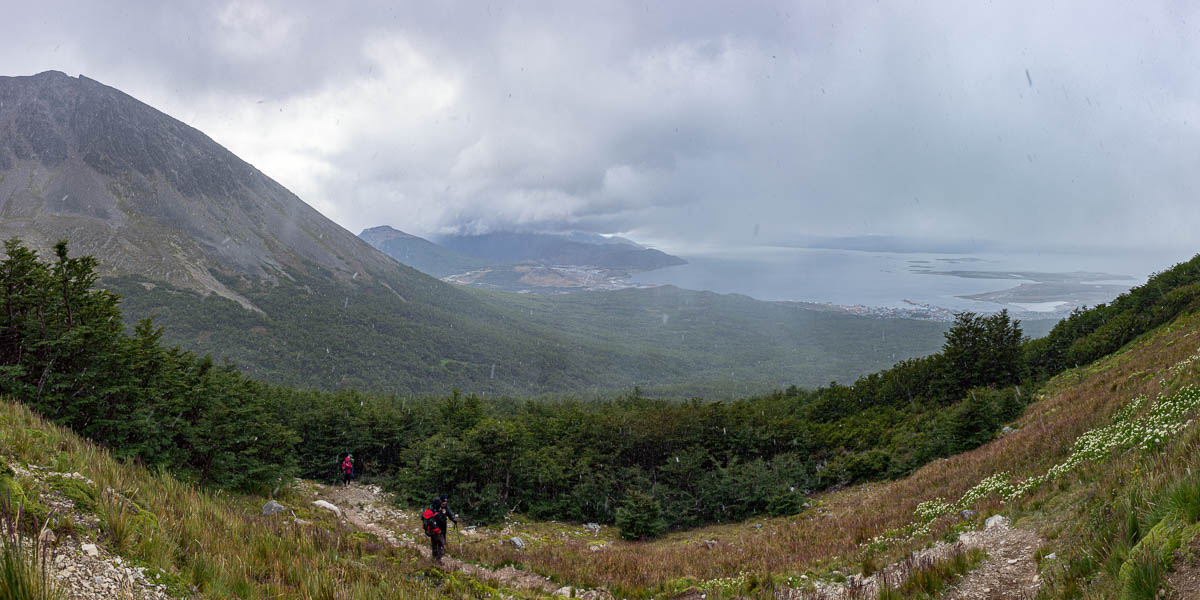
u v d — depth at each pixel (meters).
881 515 18.75
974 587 8.09
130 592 5.75
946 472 22.78
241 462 22.95
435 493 30.66
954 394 48.91
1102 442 13.59
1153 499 6.57
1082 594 6.08
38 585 4.54
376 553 13.69
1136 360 29.95
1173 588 4.84
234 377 32.88
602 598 12.89
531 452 35.94
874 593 9.07
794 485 35.81
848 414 61.91
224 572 7.14
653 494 33.59
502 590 12.45
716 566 14.84
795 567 13.00
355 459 40.53
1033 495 12.09
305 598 7.40
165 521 8.02
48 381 18.12
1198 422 9.38
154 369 22.30
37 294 18.67
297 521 16.17
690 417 45.34
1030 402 39.47
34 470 7.83
